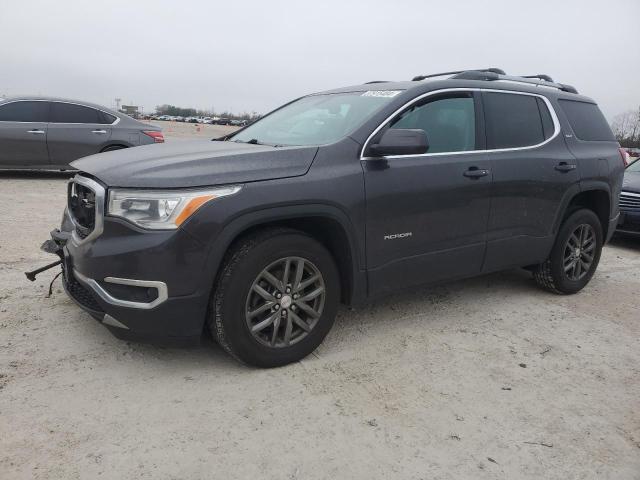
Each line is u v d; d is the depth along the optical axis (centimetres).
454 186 377
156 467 232
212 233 281
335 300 337
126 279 280
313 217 319
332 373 320
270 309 312
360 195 330
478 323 412
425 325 401
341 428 266
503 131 424
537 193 435
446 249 384
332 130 360
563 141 470
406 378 319
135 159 313
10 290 416
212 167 291
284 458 242
